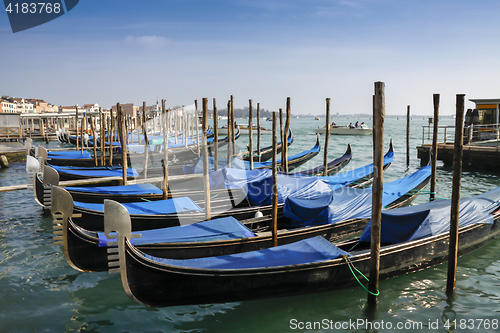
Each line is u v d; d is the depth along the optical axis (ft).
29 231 35.14
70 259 23.25
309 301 22.39
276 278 21.45
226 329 19.97
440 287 23.76
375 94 19.80
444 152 68.64
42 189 38.32
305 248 23.38
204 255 25.34
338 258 22.47
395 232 26.21
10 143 97.66
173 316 21.17
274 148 26.81
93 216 30.53
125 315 21.18
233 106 56.70
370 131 145.28
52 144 127.34
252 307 21.89
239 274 20.81
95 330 19.72
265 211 33.47
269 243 27.40
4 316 20.81
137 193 37.68
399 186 39.58
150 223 30.48
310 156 67.36
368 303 21.59
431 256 26.13
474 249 28.96
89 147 94.99
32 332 19.44
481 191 49.01
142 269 19.58
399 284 24.16
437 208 27.07
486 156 62.75
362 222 31.42
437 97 41.45
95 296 23.18
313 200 31.19
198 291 20.71
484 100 75.31
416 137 155.84
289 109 50.80
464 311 21.09
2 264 27.61
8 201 46.47
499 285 23.89
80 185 48.14
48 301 22.50
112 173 52.26
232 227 27.27
